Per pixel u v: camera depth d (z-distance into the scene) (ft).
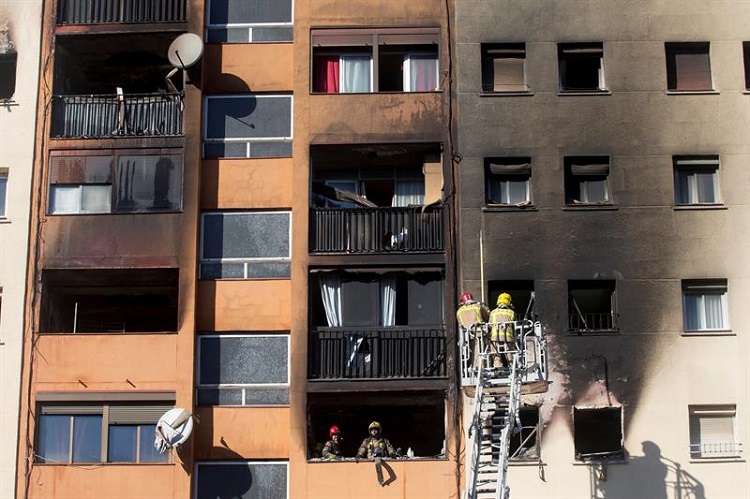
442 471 109.50
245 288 115.14
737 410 111.45
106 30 120.26
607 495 109.60
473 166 116.37
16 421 111.14
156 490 109.19
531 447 111.14
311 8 121.70
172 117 118.52
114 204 116.06
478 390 95.91
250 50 120.98
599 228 115.03
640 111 117.60
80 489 109.40
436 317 115.14
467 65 118.73
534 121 117.39
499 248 114.62
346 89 121.49
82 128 118.62
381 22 121.29
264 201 117.19
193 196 115.85
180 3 120.98
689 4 119.96
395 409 121.29
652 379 111.96
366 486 109.40
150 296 124.88
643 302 113.50
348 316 115.55
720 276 114.11
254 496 110.73
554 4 120.06
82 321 126.00
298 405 111.34
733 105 117.91
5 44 120.26
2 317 113.50
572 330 112.98
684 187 117.19
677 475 110.01
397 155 120.37
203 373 113.29
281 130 118.93
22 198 116.47
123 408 111.65
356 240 115.55
